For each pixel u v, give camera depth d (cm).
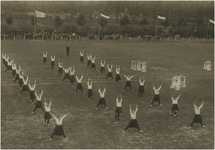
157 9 11725
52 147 1450
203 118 1955
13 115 1856
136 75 3247
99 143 1514
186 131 1722
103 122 1808
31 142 1495
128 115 1948
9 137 1540
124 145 1502
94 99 2278
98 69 3453
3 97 2227
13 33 6625
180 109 2133
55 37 6588
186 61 4338
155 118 1919
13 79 2792
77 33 7544
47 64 3612
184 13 11662
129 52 5022
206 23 10756
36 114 1892
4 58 3403
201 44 6869
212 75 3412
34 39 6288
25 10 10975
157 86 2795
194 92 2636
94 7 11869
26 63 3612
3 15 9862
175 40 7612
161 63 4078
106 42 6400
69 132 1638
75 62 3828
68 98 2273
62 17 11625
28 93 2358
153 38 7531
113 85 2753
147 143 1537
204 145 1540
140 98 2366
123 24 8588
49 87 2570
